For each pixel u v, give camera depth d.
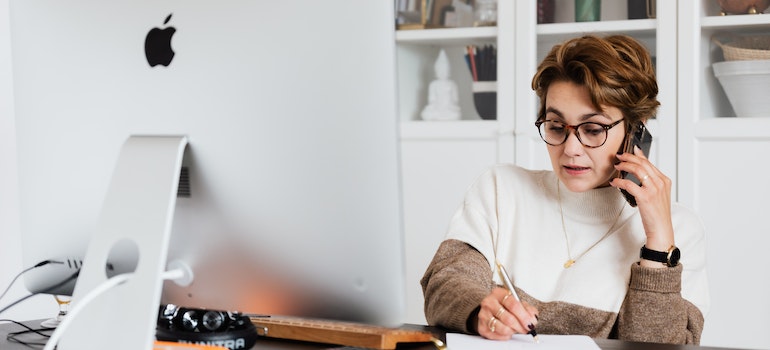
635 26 3.06
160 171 1.05
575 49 1.58
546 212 1.72
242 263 1.07
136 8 1.11
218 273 1.09
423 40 3.40
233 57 1.03
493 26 3.29
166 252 1.04
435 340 1.21
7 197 2.63
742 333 2.96
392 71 0.95
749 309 2.95
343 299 1.01
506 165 1.83
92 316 1.06
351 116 0.97
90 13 1.15
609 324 1.56
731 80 2.94
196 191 1.08
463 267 1.60
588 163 1.59
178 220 1.10
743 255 2.95
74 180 1.19
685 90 2.99
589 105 1.55
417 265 3.44
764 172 2.91
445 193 3.39
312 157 0.99
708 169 2.99
